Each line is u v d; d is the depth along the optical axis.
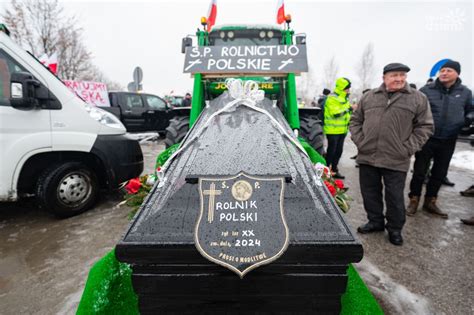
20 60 2.65
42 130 2.69
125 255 0.79
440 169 3.12
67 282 1.98
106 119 3.17
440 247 2.48
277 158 0.98
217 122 1.26
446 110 2.93
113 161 3.12
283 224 0.78
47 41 11.17
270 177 0.85
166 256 0.79
